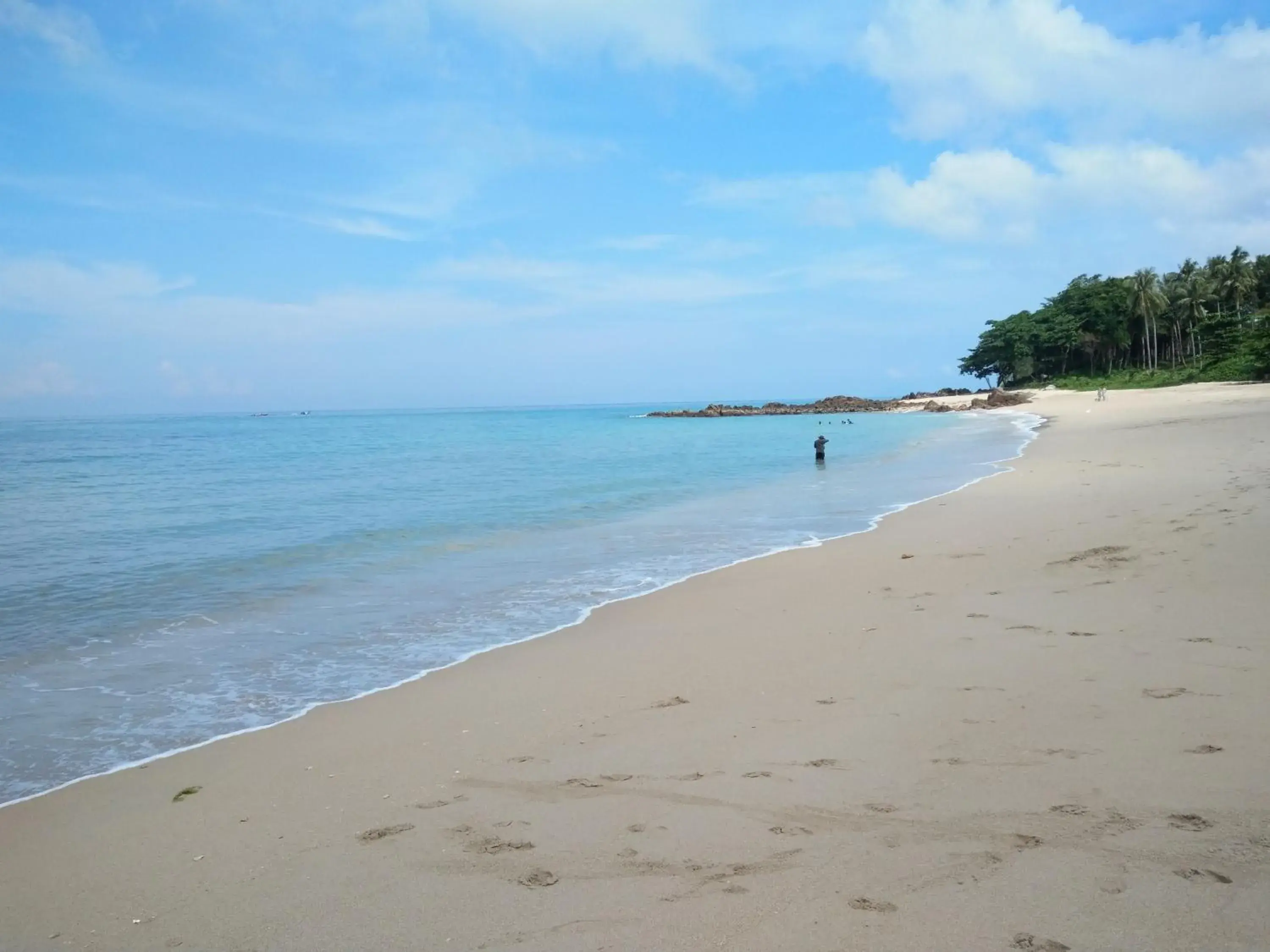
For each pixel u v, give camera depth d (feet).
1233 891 10.75
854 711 18.75
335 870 13.11
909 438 154.51
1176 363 322.75
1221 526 35.76
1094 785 14.05
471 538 50.75
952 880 11.48
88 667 26.02
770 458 119.96
